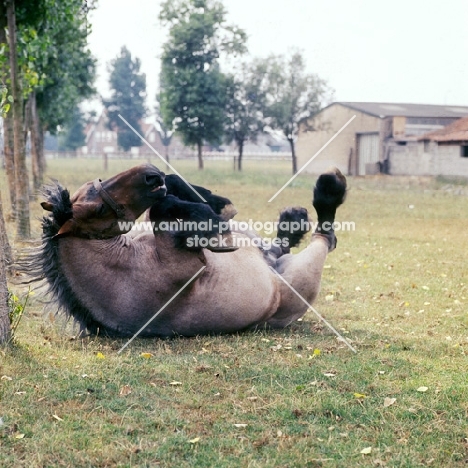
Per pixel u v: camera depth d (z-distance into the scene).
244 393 5.29
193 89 37.84
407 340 6.95
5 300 6.11
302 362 6.06
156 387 5.37
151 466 4.15
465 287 9.94
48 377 5.50
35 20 13.35
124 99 56.66
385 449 4.43
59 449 4.32
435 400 5.20
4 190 20.92
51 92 28.12
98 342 6.54
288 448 4.42
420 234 15.82
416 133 39.53
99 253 6.33
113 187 6.07
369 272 11.07
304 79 38.03
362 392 5.37
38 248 6.38
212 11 37.34
